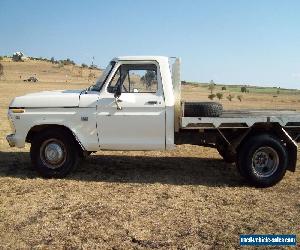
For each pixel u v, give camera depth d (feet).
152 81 23.79
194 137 24.32
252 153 23.11
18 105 24.20
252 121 23.15
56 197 20.59
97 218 17.66
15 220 17.29
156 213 18.45
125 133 23.79
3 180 23.70
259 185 23.29
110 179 24.57
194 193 21.95
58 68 448.24
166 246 14.97
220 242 15.46
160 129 23.61
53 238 15.52
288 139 23.50
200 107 23.40
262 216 18.40
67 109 23.94
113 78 23.97
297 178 25.90
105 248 14.69
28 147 34.65
